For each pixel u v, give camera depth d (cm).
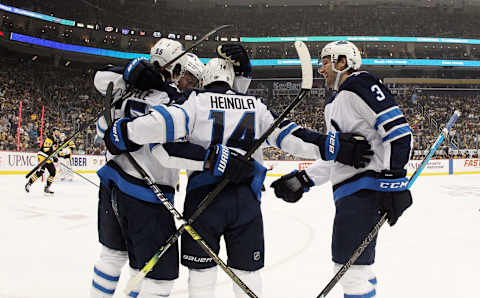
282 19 3073
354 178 214
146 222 206
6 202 745
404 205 204
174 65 245
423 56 2983
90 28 2622
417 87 2731
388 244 468
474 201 864
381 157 213
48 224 559
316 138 208
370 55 2984
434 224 594
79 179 1217
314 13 3078
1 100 1989
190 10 3080
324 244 465
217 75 215
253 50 3002
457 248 449
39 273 343
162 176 219
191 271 203
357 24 3019
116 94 235
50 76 2514
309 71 196
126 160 215
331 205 793
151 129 188
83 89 2538
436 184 1245
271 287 316
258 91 2814
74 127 1892
